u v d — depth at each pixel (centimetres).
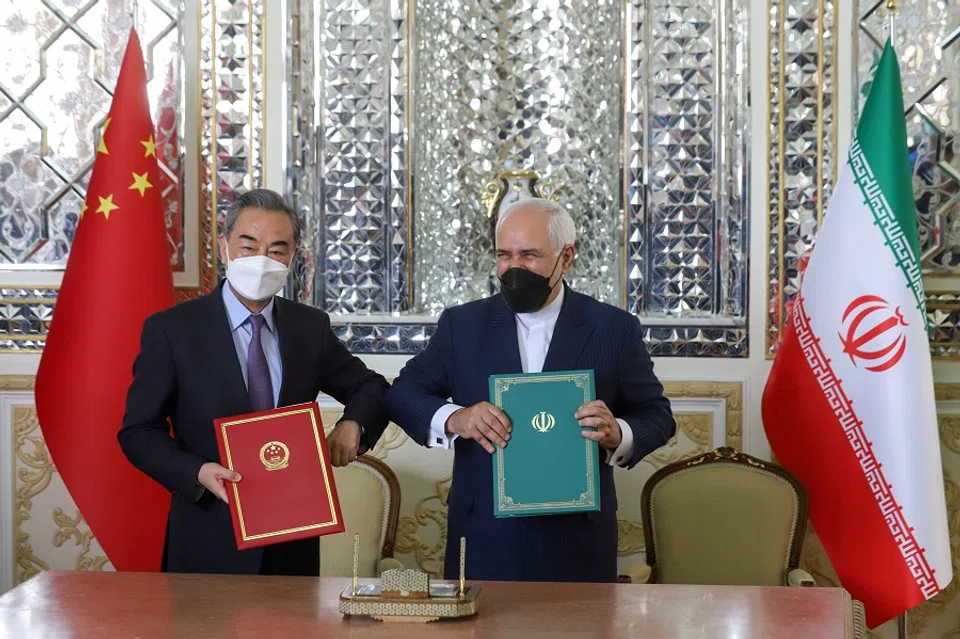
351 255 429
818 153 409
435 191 435
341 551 362
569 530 273
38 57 425
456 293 434
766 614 207
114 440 370
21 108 425
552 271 276
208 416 265
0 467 417
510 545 272
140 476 373
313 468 235
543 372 263
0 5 425
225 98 418
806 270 371
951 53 406
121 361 368
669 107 421
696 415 412
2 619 202
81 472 370
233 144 418
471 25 432
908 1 407
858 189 360
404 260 427
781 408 374
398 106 425
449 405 279
